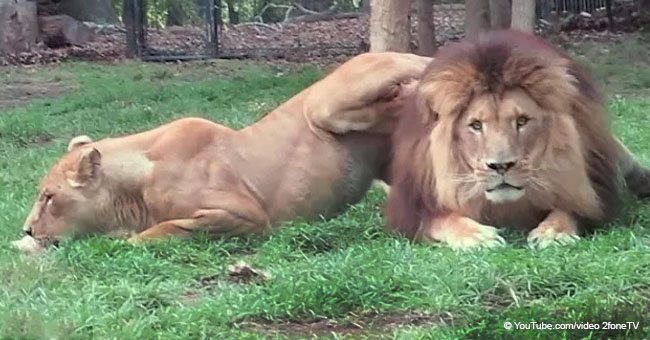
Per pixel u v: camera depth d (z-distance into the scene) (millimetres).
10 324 8766
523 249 10516
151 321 8898
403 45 22703
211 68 34125
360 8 51469
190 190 12078
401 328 8766
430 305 9195
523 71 10523
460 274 9633
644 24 39562
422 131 11266
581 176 10969
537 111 10578
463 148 10711
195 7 50375
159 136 12492
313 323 9102
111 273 10773
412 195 11445
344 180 12719
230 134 12555
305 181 12508
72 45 40719
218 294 9914
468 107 10625
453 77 10695
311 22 45719
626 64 30484
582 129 11172
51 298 9891
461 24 42125
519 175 10469
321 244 11789
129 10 37594
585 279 9453
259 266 11031
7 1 38719
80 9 45188
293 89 26859
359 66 12617
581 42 36156
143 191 12172
